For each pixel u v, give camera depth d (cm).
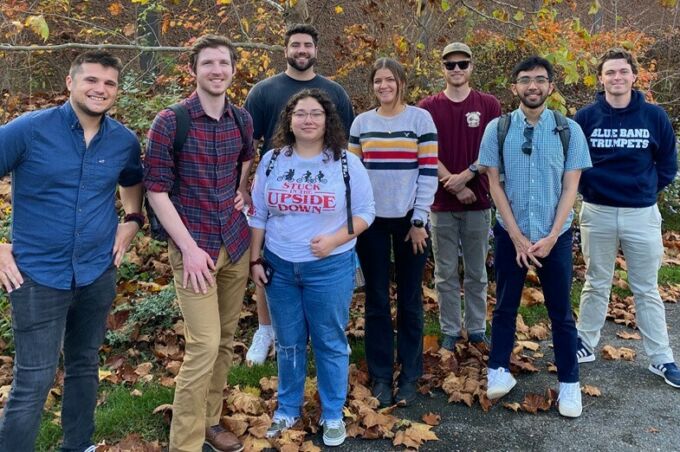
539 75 321
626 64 356
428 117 330
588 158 328
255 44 538
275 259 302
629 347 429
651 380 378
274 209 298
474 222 407
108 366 380
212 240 279
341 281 300
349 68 582
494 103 408
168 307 427
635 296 384
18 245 245
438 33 588
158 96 571
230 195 286
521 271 344
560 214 324
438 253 416
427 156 327
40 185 242
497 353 353
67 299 254
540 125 329
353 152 339
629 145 363
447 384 364
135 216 284
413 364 356
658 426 326
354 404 338
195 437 279
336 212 293
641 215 369
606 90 368
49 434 309
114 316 421
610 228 377
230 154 281
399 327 357
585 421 332
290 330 310
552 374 388
